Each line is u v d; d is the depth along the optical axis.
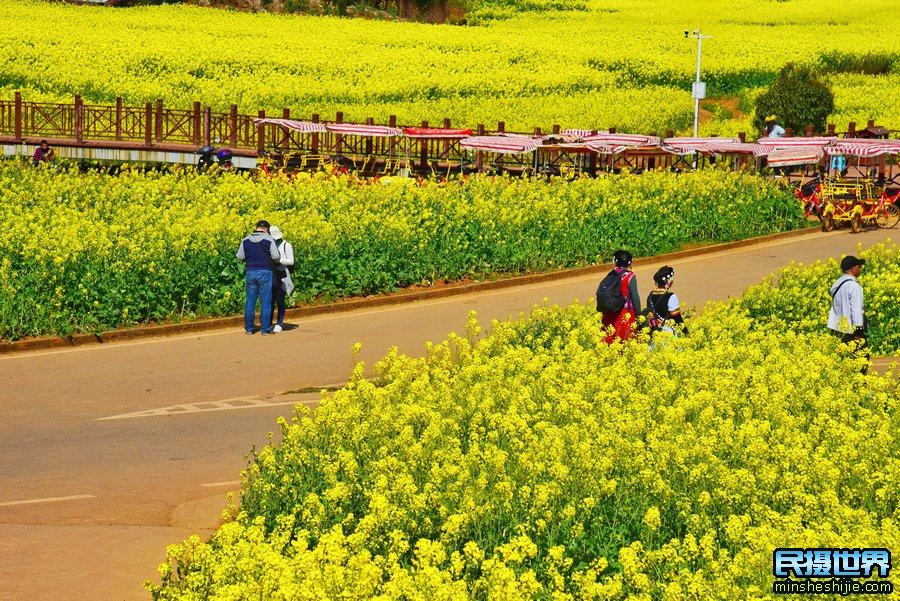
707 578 11.62
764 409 17.33
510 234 40.34
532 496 13.44
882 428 15.90
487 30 137.62
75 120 66.44
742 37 131.75
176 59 95.19
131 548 14.45
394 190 45.00
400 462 14.44
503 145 55.28
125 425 21.39
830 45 124.75
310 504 13.23
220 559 11.45
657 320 22.75
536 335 25.62
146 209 41.38
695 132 76.00
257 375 26.06
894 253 36.03
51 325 29.67
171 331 31.19
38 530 15.11
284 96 85.19
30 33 103.56
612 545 12.73
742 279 38.47
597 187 47.53
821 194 50.62
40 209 40.12
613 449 14.85
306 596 9.97
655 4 171.75
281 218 38.28
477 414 16.59
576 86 100.81
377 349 28.73
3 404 23.08
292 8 149.00
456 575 11.35
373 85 91.69
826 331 24.59
